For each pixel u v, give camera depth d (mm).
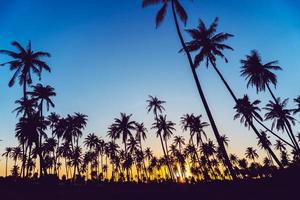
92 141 77125
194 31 28359
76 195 25578
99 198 24516
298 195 14969
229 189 19812
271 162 70375
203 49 27688
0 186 25703
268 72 35344
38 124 37406
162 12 21719
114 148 78000
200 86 18844
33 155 51375
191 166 84875
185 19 21812
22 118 38156
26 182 30891
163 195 23609
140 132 68562
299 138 62938
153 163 94375
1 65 31781
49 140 55594
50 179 29109
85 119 60500
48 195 24359
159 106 60375
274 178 19828
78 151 64188
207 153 67688
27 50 33906
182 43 20516
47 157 60250
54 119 60000
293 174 19078
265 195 16031
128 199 23594
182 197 21422
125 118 61219
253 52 37188
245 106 44938
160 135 57000
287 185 17281
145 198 23469
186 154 86125
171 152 89938
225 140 74562
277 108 43750
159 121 59125
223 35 28328
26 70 32719
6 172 78062
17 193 23594
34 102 39188
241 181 22031
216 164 78438
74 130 59875
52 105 40375
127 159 66250
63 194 25516
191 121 62094
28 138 37375
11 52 32281
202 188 23078
